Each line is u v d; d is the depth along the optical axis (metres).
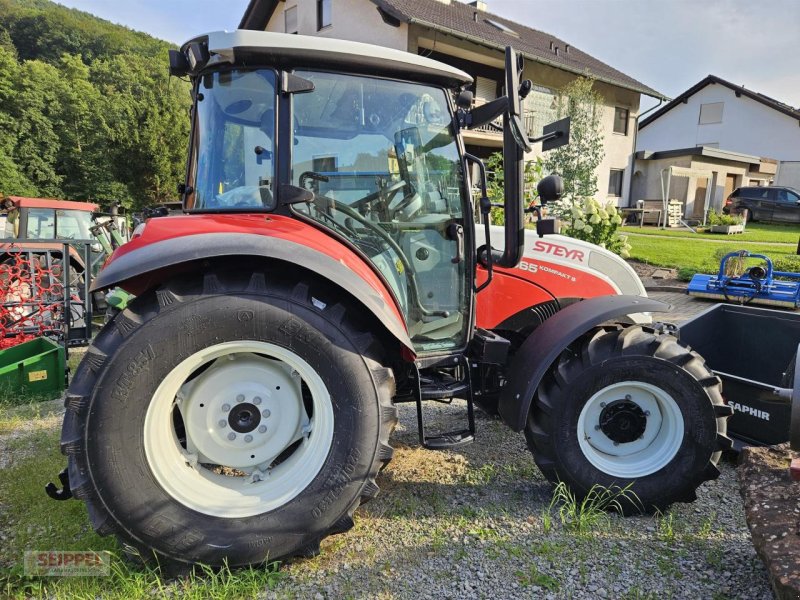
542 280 3.36
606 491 2.75
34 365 4.57
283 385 2.40
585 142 14.26
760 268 7.42
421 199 2.80
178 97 29.84
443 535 2.55
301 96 2.51
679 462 2.75
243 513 2.27
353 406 2.31
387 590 2.18
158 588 2.17
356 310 2.45
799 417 2.05
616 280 3.52
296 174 2.53
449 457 3.38
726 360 4.35
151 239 2.22
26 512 2.72
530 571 2.29
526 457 3.38
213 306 2.18
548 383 2.82
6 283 5.65
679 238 15.59
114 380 2.10
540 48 19.36
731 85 27.05
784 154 26.33
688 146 29.20
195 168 2.66
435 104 2.76
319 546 2.35
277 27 19.59
